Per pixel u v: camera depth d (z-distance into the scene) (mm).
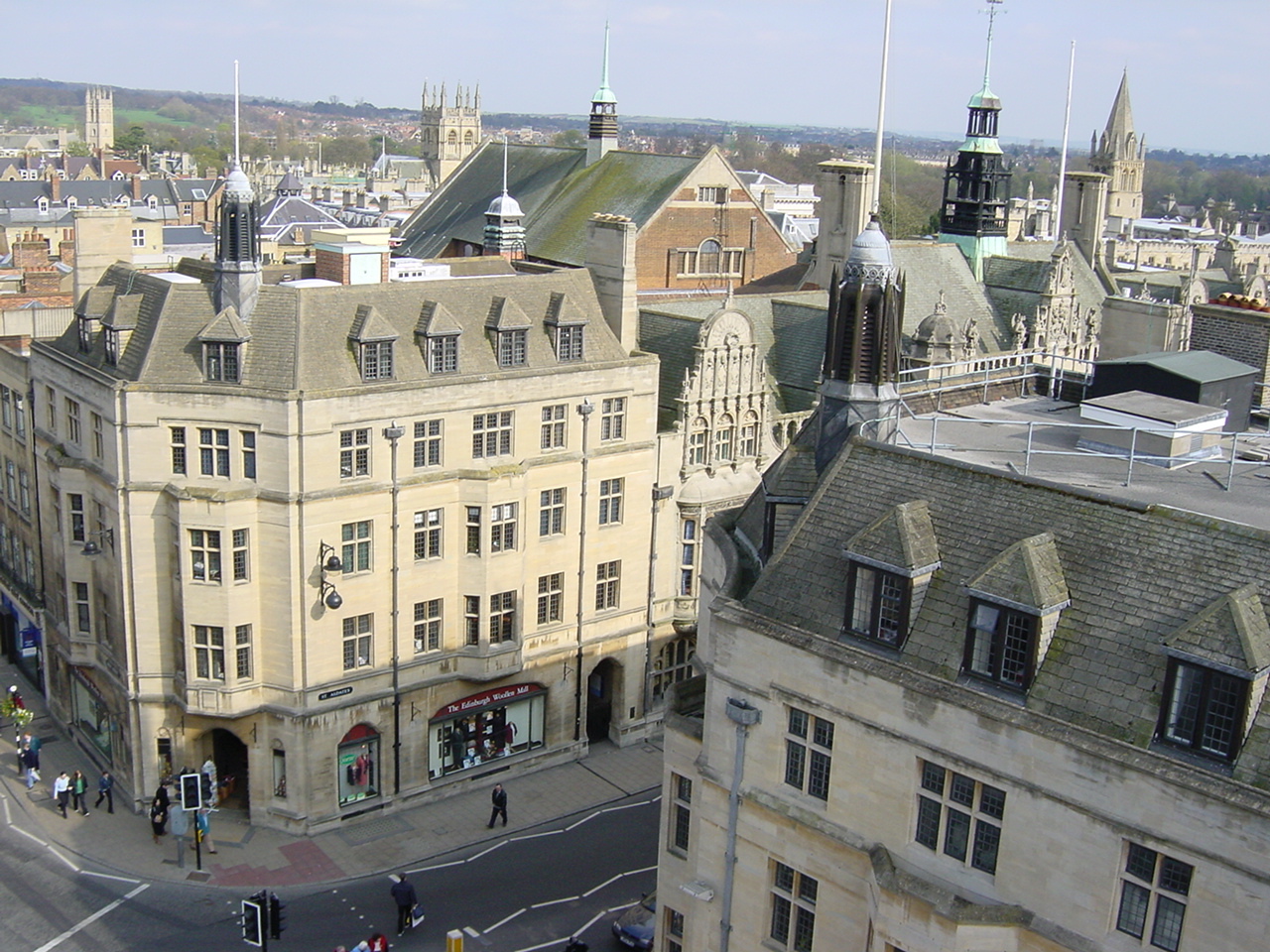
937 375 63781
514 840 57500
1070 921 28422
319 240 67750
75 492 57812
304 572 53844
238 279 53531
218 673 54812
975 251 91562
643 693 67562
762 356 68125
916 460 33656
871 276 37312
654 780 63594
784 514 37469
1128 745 26953
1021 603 28656
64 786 57156
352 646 56406
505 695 61906
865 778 32000
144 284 56531
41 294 85562
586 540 62844
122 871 53594
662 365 68812
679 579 67750
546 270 75875
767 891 35188
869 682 31422
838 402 37875
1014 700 28953
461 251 104688
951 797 30516
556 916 51344
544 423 60219
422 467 56625
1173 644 26484
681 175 93312
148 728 56562
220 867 54250
